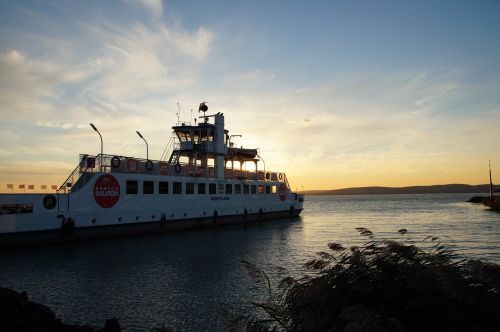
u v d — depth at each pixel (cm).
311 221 5984
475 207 10569
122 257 2406
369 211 10081
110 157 3328
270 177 5747
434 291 464
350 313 431
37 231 2789
